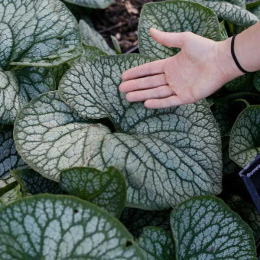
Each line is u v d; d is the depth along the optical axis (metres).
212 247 1.09
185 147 1.20
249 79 1.52
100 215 0.89
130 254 0.87
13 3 1.37
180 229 1.09
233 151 1.26
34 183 1.21
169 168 1.15
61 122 1.21
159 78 1.26
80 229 0.89
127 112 1.25
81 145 1.15
